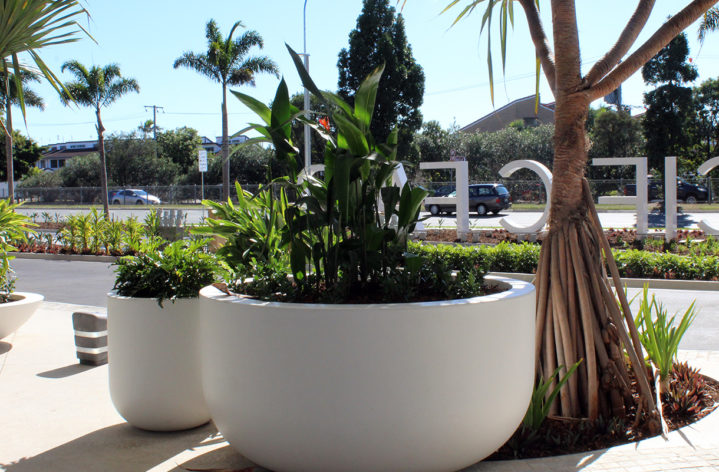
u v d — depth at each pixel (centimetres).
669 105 3325
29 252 1748
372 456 278
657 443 353
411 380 271
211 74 2723
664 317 455
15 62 479
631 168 3988
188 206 3959
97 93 2898
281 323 278
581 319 403
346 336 270
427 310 272
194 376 387
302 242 358
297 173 386
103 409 445
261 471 327
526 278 1093
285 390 279
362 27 3341
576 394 400
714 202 3256
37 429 404
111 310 394
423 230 1842
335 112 340
